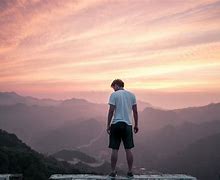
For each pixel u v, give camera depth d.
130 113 4.82
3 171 40.00
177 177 4.40
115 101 4.79
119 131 4.71
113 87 5.08
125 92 4.86
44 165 49.25
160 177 4.43
